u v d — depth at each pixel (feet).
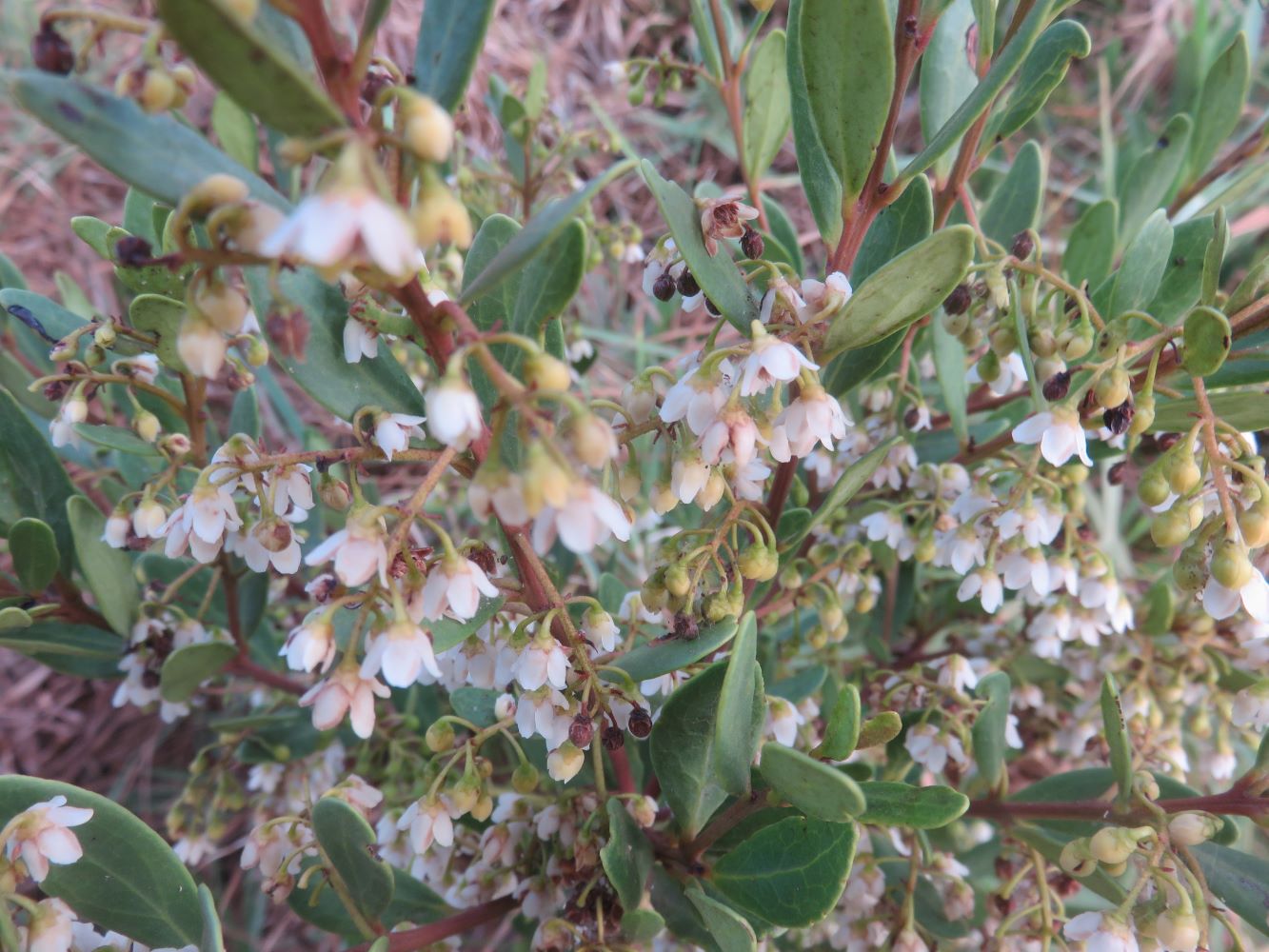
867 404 0.51
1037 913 0.43
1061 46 0.39
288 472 0.31
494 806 0.43
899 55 0.33
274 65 0.19
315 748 0.55
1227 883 0.35
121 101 0.22
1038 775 0.66
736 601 0.35
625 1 1.18
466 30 0.25
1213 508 0.35
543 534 0.23
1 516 0.44
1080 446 0.34
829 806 0.28
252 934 0.68
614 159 1.11
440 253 0.58
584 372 0.73
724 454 0.30
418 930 0.37
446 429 0.22
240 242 0.22
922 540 0.46
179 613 0.48
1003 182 0.52
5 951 0.27
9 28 1.09
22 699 0.81
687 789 0.35
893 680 0.48
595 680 0.31
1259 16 0.99
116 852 0.31
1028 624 0.55
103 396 0.46
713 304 0.34
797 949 0.54
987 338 0.42
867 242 0.41
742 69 0.50
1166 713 0.54
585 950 0.35
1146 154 0.59
